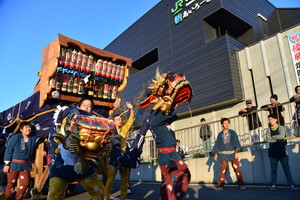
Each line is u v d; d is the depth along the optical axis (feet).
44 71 18.37
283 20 58.90
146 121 12.59
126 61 21.77
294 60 37.99
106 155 7.41
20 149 16.16
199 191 20.08
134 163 13.14
